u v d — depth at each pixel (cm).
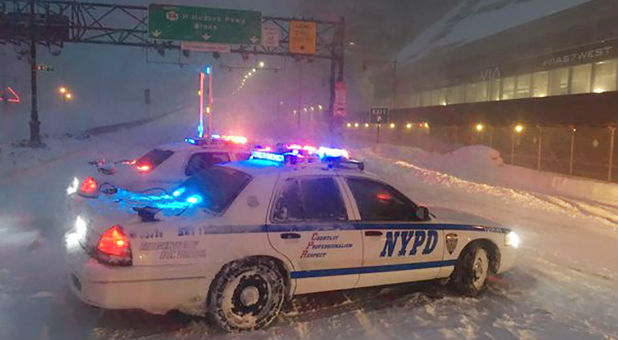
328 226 443
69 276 428
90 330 401
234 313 406
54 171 1562
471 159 2281
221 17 2678
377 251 463
